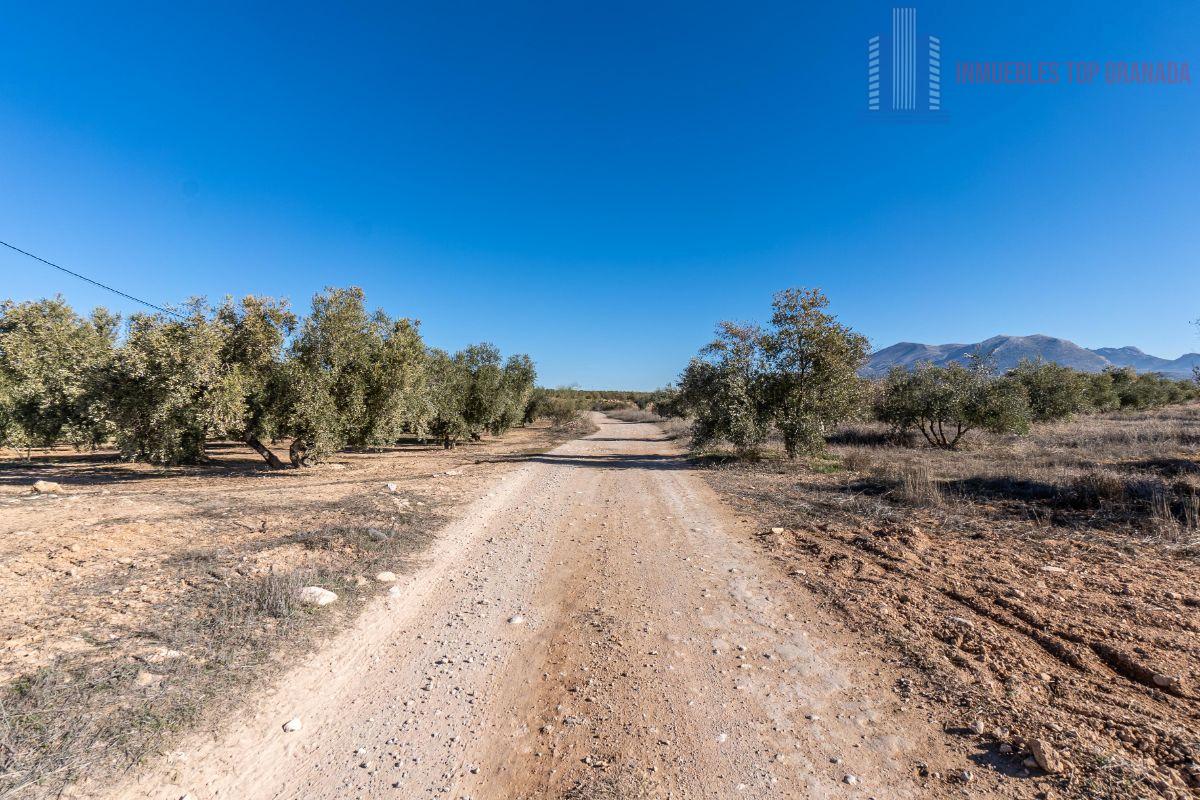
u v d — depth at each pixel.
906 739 3.09
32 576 5.11
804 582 5.75
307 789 2.75
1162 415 27.50
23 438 15.04
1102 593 4.94
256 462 17.00
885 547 6.77
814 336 15.48
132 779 2.68
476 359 25.73
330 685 3.77
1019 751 2.87
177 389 11.49
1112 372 37.84
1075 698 3.32
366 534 7.13
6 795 2.47
